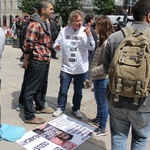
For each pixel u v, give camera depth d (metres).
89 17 5.32
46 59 3.43
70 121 3.79
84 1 39.75
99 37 3.05
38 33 3.29
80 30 3.67
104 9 32.78
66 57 3.75
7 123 3.61
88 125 3.69
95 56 3.14
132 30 2.00
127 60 1.88
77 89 3.89
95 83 3.25
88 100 4.78
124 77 1.85
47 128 3.53
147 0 1.99
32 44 3.27
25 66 3.43
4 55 9.41
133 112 2.02
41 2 3.38
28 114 3.59
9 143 3.11
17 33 12.74
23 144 3.10
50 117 3.90
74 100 3.97
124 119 2.14
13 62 8.11
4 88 5.29
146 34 1.95
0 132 3.17
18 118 3.80
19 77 6.25
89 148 3.09
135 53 1.88
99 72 2.62
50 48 3.49
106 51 2.12
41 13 3.39
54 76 6.55
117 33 2.06
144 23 2.01
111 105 2.08
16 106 4.27
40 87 3.80
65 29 3.71
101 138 3.35
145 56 1.83
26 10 33.97
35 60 3.36
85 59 3.81
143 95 1.86
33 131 3.42
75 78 3.86
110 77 1.96
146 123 2.07
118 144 2.22
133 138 2.22
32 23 3.27
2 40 2.72
